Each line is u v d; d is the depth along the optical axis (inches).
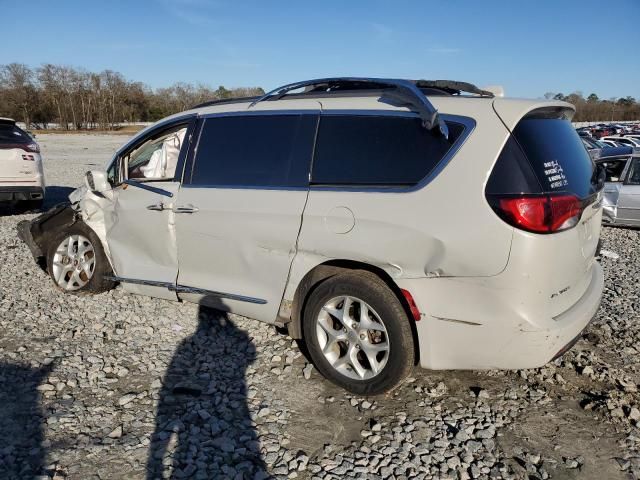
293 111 148.3
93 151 1186.6
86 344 167.8
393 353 127.6
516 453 116.6
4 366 151.9
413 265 122.3
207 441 119.0
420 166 124.9
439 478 108.2
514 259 112.7
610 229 401.4
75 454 113.3
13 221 372.8
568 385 145.4
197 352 163.0
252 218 146.8
